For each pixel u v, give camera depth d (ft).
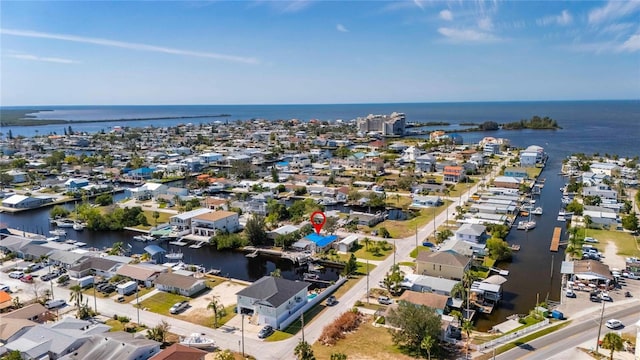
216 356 212.43
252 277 347.36
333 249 386.73
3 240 392.06
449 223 458.09
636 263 331.36
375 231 433.48
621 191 568.82
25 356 212.43
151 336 235.61
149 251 375.86
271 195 597.52
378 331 247.50
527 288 307.99
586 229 430.61
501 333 243.19
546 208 525.34
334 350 227.20
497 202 522.47
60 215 509.76
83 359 206.49
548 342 229.66
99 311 277.03
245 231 424.87
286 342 238.27
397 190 629.51
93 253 366.63
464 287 277.03
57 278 328.90
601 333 237.45
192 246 413.39
